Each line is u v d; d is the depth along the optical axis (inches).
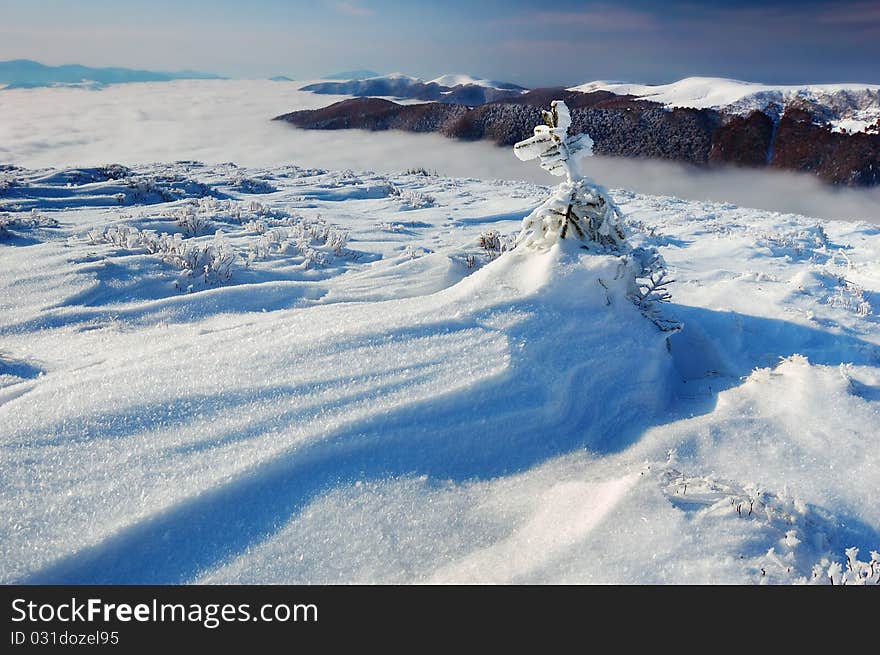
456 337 148.3
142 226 352.8
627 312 166.7
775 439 124.0
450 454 116.6
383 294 235.5
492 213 514.9
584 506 98.3
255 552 90.2
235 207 432.8
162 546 89.7
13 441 107.0
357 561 89.4
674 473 105.5
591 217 189.6
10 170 575.5
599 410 135.9
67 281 232.7
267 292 231.1
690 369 173.0
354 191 629.3
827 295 232.2
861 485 108.9
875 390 145.8
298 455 106.9
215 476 100.1
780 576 80.7
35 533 86.6
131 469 101.4
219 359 141.3
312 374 132.1
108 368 145.7
